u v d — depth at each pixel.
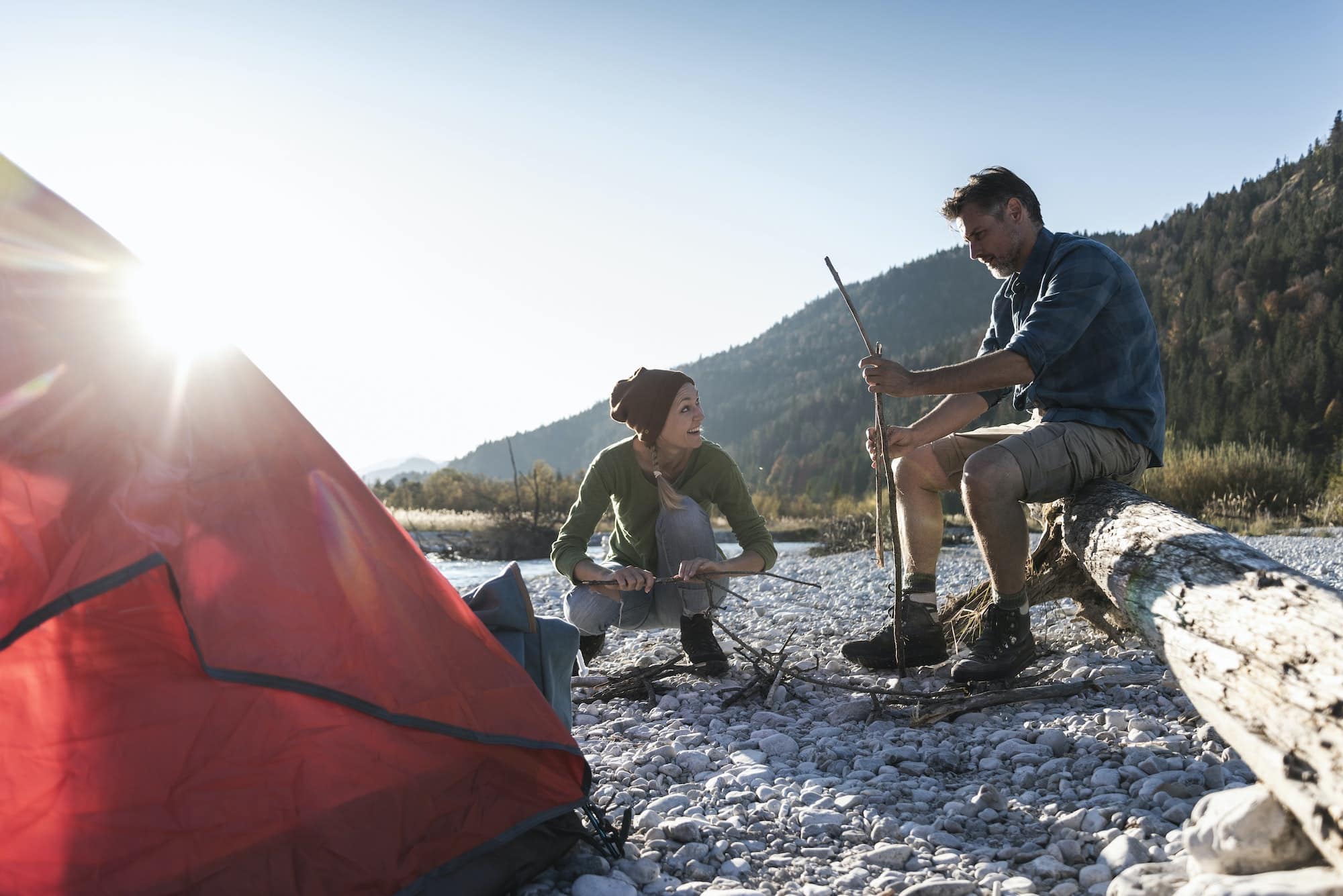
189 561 1.93
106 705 1.94
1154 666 4.36
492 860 2.20
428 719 2.14
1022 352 3.55
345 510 2.17
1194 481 20.36
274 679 1.95
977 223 3.91
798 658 4.93
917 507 4.27
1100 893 2.10
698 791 3.01
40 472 1.85
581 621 4.35
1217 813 1.93
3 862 1.86
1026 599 3.85
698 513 4.24
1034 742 3.35
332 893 1.98
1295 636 1.92
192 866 1.91
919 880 2.24
